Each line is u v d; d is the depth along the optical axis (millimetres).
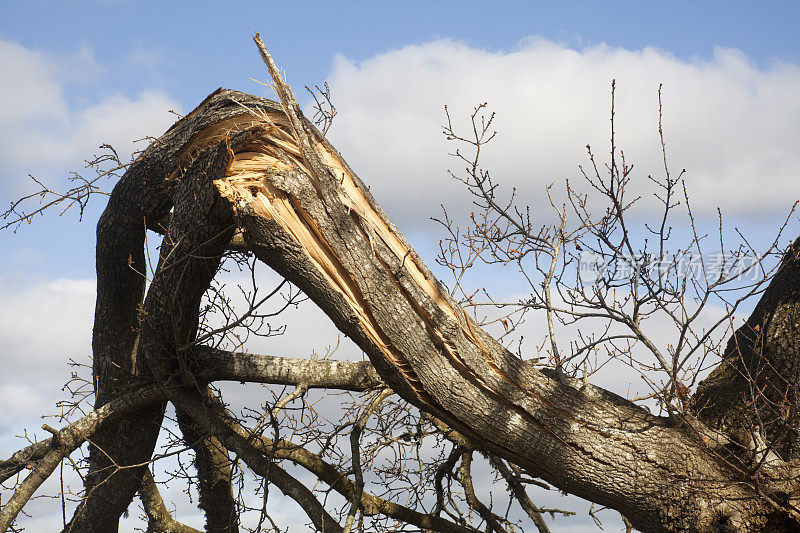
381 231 4629
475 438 4816
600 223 4445
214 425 6223
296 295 5809
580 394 4770
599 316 4617
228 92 5863
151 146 5980
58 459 6262
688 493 4570
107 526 7680
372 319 4516
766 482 4613
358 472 5680
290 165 4547
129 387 6773
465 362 4473
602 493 4738
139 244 6801
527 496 6879
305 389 6254
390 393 6371
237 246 6059
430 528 7023
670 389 4559
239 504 5945
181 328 6074
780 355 5145
